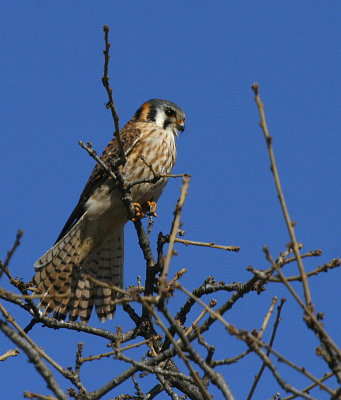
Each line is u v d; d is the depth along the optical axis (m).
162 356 7.65
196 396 10.28
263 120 5.99
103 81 9.68
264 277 6.73
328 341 5.78
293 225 6.01
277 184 6.01
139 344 8.06
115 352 7.12
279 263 6.95
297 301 5.85
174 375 7.05
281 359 5.91
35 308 10.62
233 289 10.47
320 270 6.65
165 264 6.12
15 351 8.90
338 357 5.95
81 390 7.95
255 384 6.70
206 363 7.11
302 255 6.97
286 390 5.88
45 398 6.64
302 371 5.84
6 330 6.56
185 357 6.33
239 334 5.99
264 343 5.97
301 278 6.11
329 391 5.70
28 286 10.34
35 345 7.23
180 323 11.00
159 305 6.13
